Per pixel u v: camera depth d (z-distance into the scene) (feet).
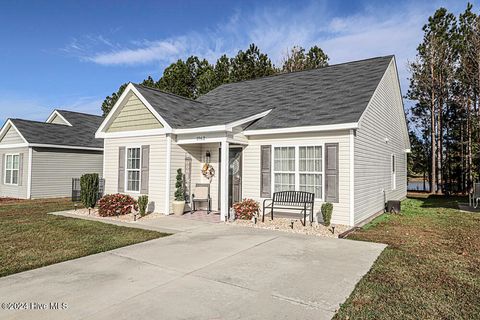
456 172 79.41
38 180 55.93
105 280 15.42
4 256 19.74
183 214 35.94
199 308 12.29
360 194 31.76
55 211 39.63
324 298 13.32
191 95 100.89
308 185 32.12
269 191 34.19
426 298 13.42
